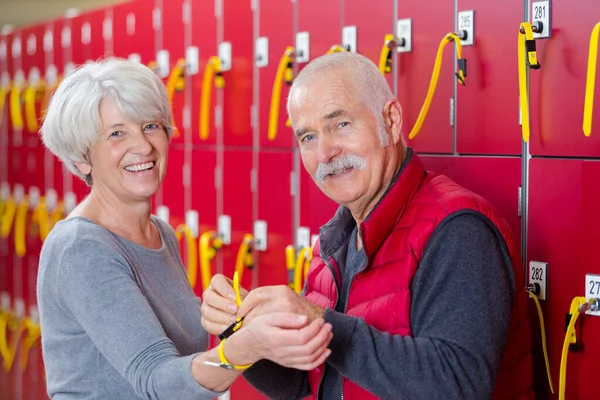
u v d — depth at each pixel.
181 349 1.88
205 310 1.67
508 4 2.09
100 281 1.66
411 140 2.42
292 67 2.84
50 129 1.82
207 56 3.32
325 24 2.72
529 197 2.07
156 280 1.89
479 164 2.21
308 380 1.98
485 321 1.51
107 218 1.88
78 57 4.26
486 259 1.55
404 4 2.41
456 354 1.49
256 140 3.09
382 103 1.71
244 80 3.13
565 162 1.97
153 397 1.55
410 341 1.51
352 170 1.69
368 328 1.53
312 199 2.81
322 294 1.90
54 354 1.77
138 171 1.86
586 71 1.90
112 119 1.79
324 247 1.83
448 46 2.27
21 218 4.80
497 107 2.14
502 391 1.74
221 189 3.31
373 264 1.70
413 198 1.70
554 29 1.97
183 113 3.50
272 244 3.04
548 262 2.03
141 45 3.74
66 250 1.70
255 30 3.05
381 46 2.51
